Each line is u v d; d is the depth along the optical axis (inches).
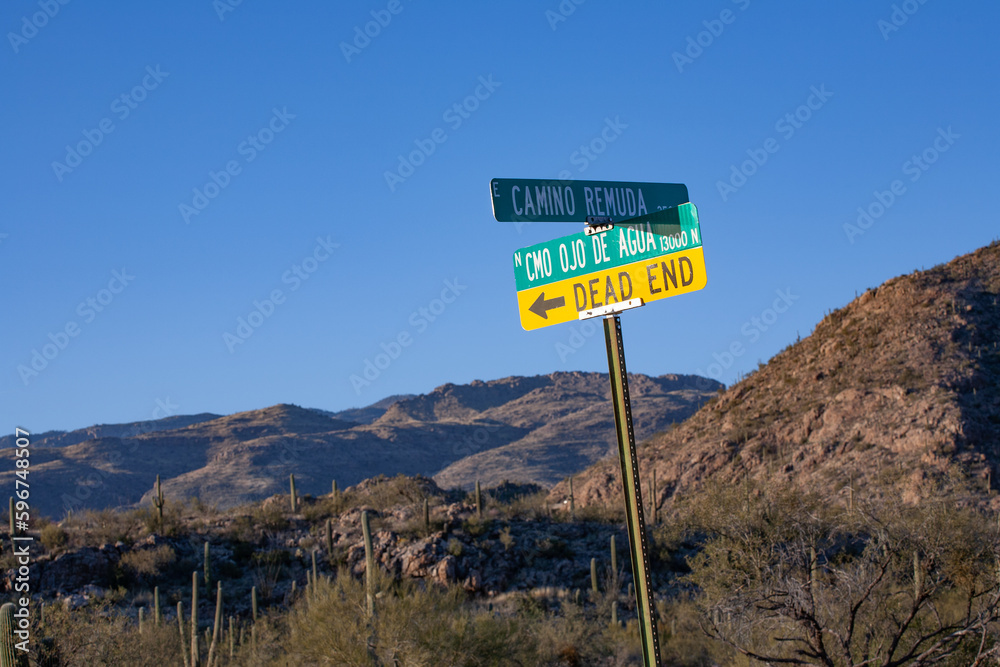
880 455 1941.4
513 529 1740.9
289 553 1707.7
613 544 1525.6
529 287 254.2
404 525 1748.3
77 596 1438.2
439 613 788.6
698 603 718.5
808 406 2365.9
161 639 966.4
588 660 1040.8
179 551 1691.7
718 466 2308.1
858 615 591.5
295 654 781.3
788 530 645.3
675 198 263.7
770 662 559.8
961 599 606.2
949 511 587.2
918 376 2209.6
